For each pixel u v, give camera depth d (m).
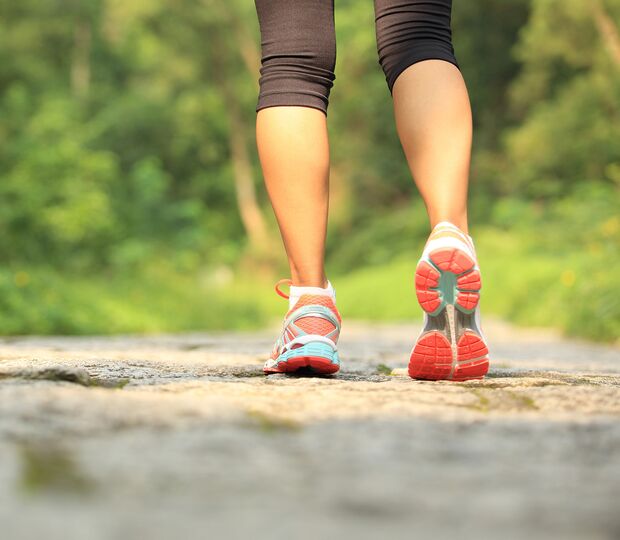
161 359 3.29
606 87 24.92
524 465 1.14
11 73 35.69
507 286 17.44
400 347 5.86
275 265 38.09
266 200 43.03
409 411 1.60
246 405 1.60
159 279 15.58
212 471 1.05
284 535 0.75
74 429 1.30
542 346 6.77
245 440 1.26
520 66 33.06
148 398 1.61
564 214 18.44
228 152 43.53
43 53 42.00
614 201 13.00
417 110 2.51
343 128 38.75
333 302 2.68
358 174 37.44
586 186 16.17
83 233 16.80
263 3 2.67
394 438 1.31
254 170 43.31
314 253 2.64
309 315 2.63
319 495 0.93
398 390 2.01
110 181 26.17
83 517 0.80
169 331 12.45
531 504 0.89
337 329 2.68
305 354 2.57
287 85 2.61
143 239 24.14
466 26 33.72
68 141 18.66
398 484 1.00
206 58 42.22
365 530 0.77
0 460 1.07
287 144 2.59
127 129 41.84
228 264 38.53
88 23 44.28
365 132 38.31
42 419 1.34
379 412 1.58
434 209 2.47
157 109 42.12
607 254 10.05
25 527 0.75
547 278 13.98
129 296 13.11
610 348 6.68
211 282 22.17
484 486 1.00
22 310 9.66
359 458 1.16
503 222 25.59
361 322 19.02
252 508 0.86
